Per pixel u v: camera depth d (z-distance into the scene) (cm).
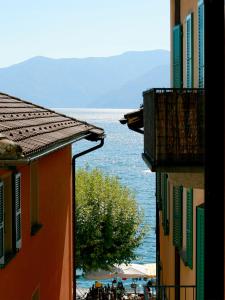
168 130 1204
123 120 1788
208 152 889
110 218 3488
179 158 1202
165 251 2333
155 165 1199
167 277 2245
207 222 891
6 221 1159
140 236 3609
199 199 1455
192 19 1512
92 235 3447
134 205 3603
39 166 1437
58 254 1767
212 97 885
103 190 3553
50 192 1605
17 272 1215
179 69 1756
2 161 862
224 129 882
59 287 1792
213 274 890
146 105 1371
